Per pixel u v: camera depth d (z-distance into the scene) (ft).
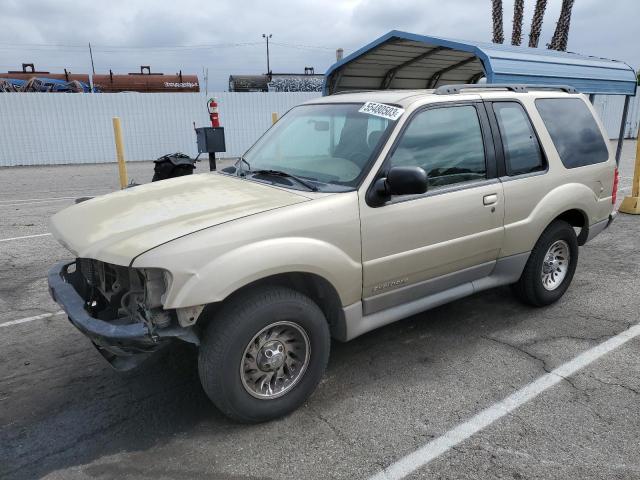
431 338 13.85
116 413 10.59
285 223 9.63
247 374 9.78
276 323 9.73
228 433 9.91
